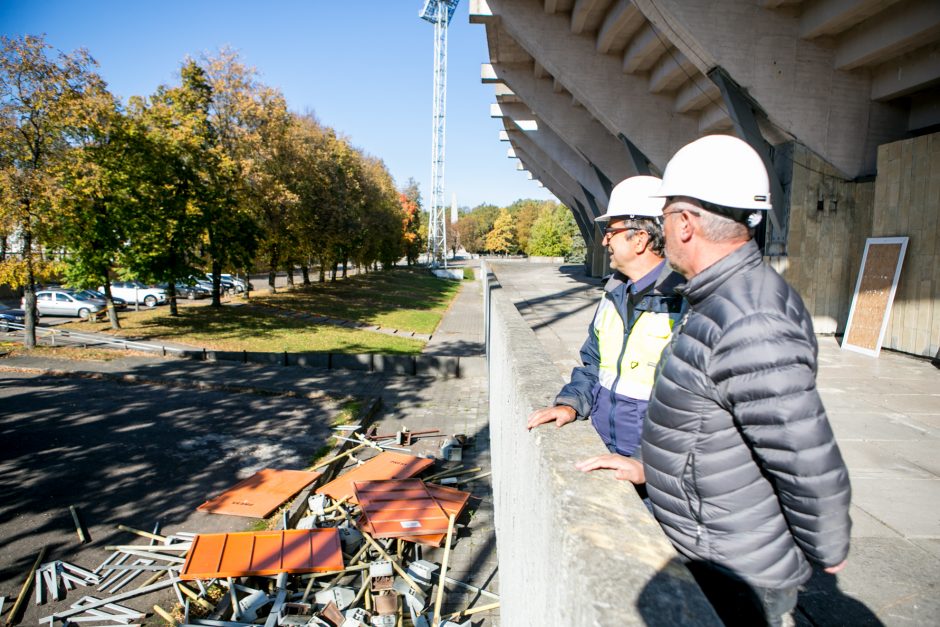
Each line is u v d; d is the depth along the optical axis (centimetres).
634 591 96
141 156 1784
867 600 216
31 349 1539
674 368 130
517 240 10344
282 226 2638
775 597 126
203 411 1050
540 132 2442
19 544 568
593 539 116
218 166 2117
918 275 748
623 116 1434
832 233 991
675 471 131
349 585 491
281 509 647
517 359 322
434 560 543
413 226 7344
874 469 350
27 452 822
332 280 4341
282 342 1828
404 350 1869
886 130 934
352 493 666
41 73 1436
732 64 910
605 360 218
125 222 1784
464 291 4897
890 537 265
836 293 1001
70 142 1638
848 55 876
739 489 124
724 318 121
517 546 236
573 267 4188
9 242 1537
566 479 150
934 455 374
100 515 630
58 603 473
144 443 868
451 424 1020
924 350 739
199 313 2309
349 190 3497
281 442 888
